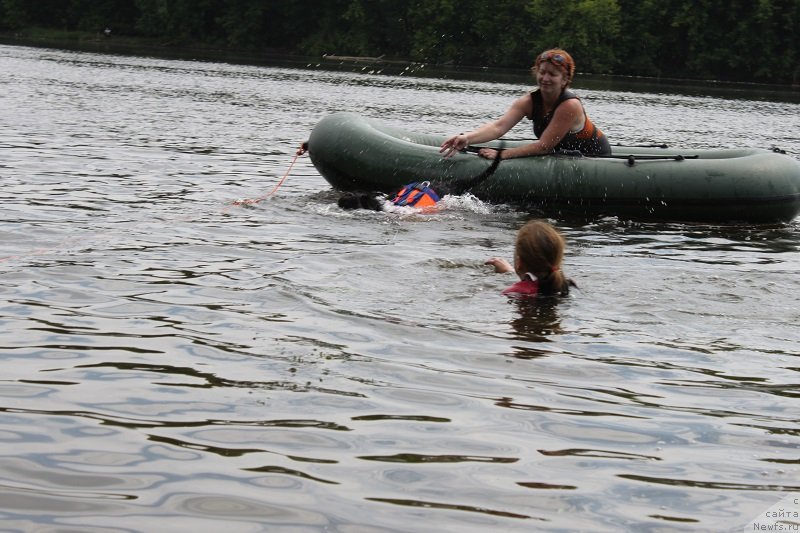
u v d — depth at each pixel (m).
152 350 3.95
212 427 3.22
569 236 7.11
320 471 2.93
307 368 3.80
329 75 33.09
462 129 16.17
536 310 4.74
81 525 2.57
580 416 3.45
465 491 2.84
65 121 13.73
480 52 47.69
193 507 2.69
